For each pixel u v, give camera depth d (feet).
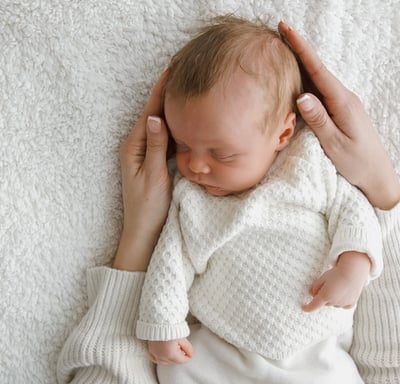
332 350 3.57
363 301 3.77
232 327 3.53
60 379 3.66
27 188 3.52
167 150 3.67
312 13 3.68
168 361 3.46
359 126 3.44
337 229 3.44
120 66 3.60
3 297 3.51
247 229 3.50
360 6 3.73
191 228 3.50
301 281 3.46
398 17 3.78
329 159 3.49
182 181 3.56
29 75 3.47
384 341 3.65
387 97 3.84
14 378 3.57
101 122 3.59
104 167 3.64
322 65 3.40
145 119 3.50
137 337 3.50
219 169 3.32
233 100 3.17
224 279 3.55
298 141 3.48
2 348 3.53
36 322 3.60
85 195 3.63
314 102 3.32
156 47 3.62
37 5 3.39
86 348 3.48
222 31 3.30
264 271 3.47
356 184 3.57
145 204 3.56
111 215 3.70
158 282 3.46
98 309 3.58
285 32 3.37
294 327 3.46
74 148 3.58
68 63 3.50
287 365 3.51
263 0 3.64
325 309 3.50
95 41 3.54
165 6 3.59
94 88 3.56
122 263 3.63
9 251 3.50
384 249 3.73
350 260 3.34
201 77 3.17
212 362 3.58
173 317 3.42
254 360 3.50
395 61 3.81
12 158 3.48
